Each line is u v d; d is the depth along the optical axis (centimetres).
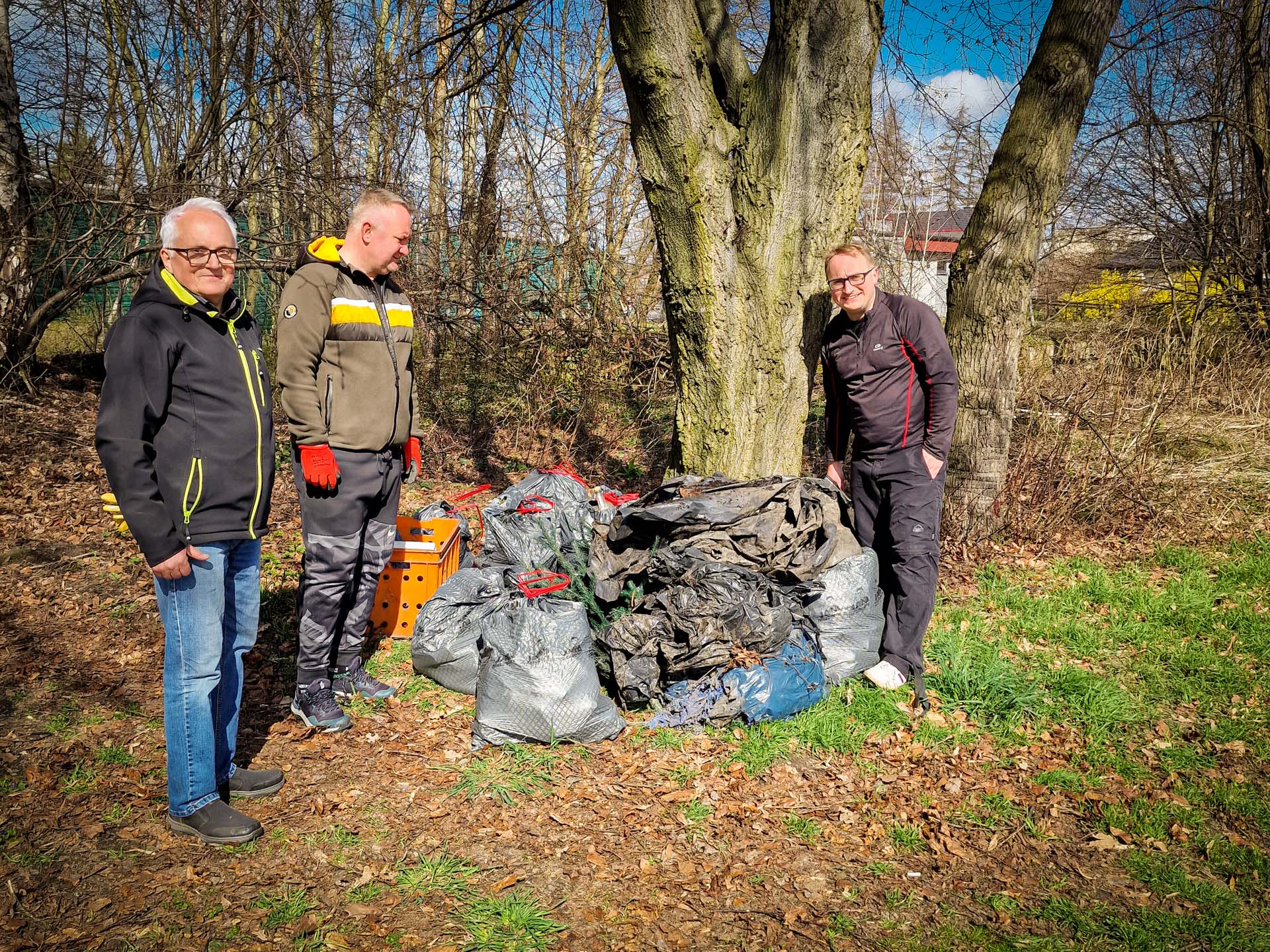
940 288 1174
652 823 320
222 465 283
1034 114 614
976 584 583
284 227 1034
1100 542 677
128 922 260
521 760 354
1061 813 333
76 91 1121
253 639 318
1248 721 402
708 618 384
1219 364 991
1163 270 1361
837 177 455
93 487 757
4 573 550
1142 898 287
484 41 943
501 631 374
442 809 323
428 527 506
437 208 1069
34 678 414
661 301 1144
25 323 1027
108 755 347
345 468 360
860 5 438
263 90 1007
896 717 395
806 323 471
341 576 369
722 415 476
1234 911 280
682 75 436
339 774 345
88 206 1024
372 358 362
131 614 492
